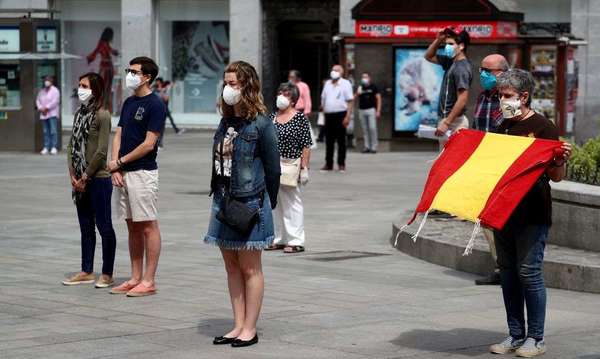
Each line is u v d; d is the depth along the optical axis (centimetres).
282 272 2398
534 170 1592
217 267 2458
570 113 6981
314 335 1772
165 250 2709
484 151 1652
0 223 3186
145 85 2097
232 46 7794
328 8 7756
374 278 2330
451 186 1625
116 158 2112
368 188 4119
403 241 2711
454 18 5566
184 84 8006
